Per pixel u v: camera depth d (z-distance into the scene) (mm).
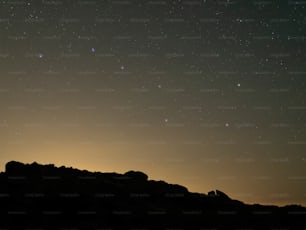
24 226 40188
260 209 51844
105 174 55781
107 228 41031
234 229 44812
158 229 42375
